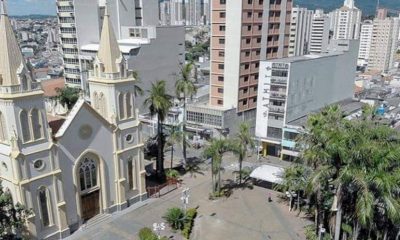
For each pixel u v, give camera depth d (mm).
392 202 34375
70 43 124562
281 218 53062
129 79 52000
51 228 45906
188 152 80125
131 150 54375
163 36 108688
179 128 73312
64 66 130125
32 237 43469
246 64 85688
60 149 45344
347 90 97750
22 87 40344
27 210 40312
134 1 124375
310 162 41562
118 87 50844
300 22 181000
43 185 43938
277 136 77000
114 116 50906
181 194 60219
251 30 84125
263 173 62281
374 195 36062
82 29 118312
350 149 36000
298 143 46625
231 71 84875
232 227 50656
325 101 87375
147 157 75438
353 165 35719
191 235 48719
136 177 56219
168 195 59750
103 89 50844
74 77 127375
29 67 42281
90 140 48562
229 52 83938
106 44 49844
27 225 42781
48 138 43844
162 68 110250
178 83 70938
